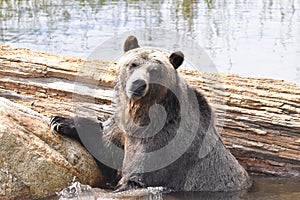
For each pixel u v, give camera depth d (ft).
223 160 39.63
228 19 91.15
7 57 49.19
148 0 107.76
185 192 38.50
